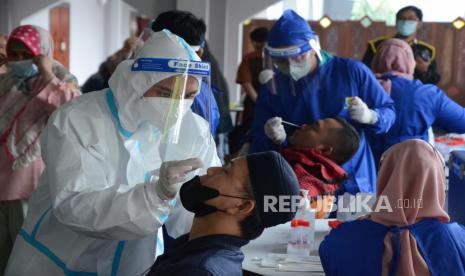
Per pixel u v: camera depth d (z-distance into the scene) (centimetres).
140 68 192
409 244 203
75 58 1197
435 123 378
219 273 153
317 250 254
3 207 324
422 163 204
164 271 156
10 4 877
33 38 324
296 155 289
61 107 203
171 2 790
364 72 336
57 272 211
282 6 1116
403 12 557
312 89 335
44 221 210
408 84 366
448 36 819
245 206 162
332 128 295
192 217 220
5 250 327
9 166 320
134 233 185
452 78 823
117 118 201
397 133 362
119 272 211
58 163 192
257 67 658
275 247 256
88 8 1230
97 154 196
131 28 1359
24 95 322
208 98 226
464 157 268
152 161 211
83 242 208
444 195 210
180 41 198
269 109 351
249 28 845
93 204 184
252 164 163
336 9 1231
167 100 193
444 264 201
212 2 809
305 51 322
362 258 209
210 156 223
